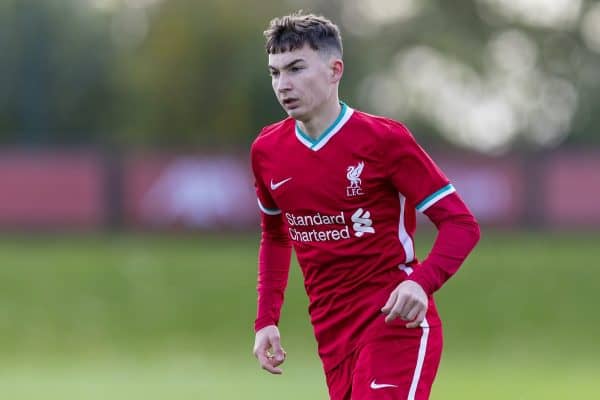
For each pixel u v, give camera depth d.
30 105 178.75
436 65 187.25
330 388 22.84
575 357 75.06
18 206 97.06
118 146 97.12
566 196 96.62
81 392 52.38
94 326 84.00
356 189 21.83
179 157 97.25
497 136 187.00
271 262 24.22
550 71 185.25
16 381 59.56
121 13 188.75
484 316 85.81
